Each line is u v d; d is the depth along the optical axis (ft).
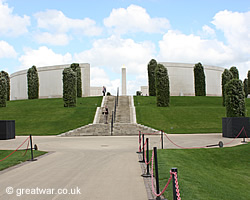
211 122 92.58
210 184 25.48
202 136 70.95
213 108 111.65
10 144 59.47
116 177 26.48
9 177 27.35
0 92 128.77
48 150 47.80
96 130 83.61
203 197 20.85
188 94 194.29
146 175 26.55
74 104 121.80
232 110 76.69
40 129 87.81
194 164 35.19
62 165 33.32
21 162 36.04
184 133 79.61
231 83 77.87
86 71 187.83
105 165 32.83
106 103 126.00
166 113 104.06
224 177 31.22
